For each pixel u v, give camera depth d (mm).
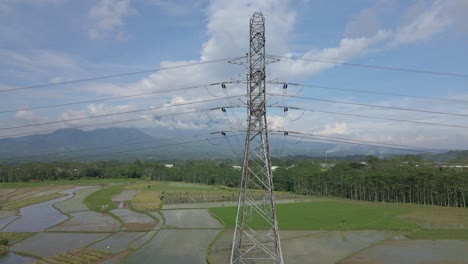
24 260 63344
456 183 134875
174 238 76625
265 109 43656
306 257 61312
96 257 62656
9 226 93750
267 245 63844
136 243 72688
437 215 108125
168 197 155125
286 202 147875
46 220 102375
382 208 126688
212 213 110125
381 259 59938
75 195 160500
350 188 173125
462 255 62094
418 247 67812
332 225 90062
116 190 178750
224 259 58938
